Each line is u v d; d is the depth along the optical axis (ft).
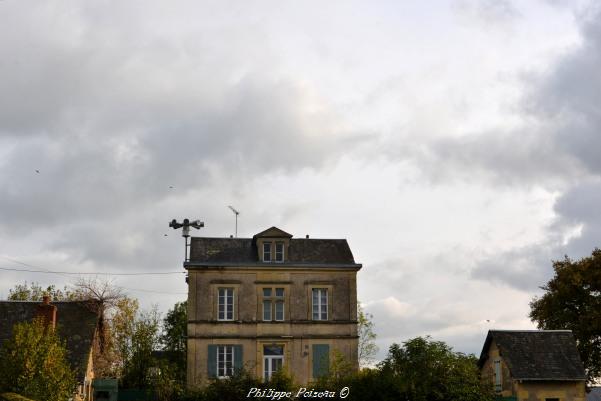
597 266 172.76
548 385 144.25
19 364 101.40
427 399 126.72
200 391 135.95
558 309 178.09
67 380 105.29
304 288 151.33
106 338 163.32
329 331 150.10
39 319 112.57
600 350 168.35
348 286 152.56
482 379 135.03
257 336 148.25
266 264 150.71
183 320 218.18
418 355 129.39
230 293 150.20
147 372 175.22
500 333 151.43
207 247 153.69
